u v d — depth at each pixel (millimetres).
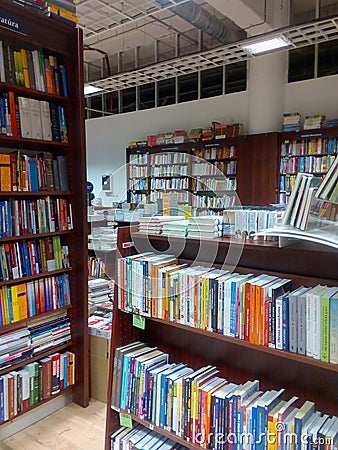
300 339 1313
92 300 3189
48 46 2402
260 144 5902
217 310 1521
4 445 2234
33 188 2430
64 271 2646
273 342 1377
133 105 8383
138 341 2029
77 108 2568
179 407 1620
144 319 1844
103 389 2693
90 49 6812
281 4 5160
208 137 6570
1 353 2268
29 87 2350
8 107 2273
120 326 1937
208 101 7102
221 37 5801
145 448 1751
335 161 1256
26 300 2406
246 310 1439
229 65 6898
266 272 1643
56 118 2547
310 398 1563
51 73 2484
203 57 5523
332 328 1242
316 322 1274
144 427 1908
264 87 6023
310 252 1333
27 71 2346
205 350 1858
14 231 2311
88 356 2701
